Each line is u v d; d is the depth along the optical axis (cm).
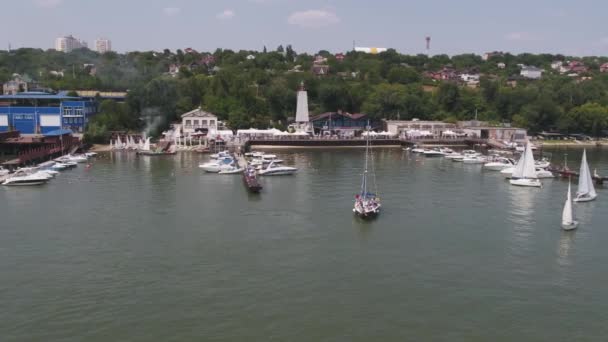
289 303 6694
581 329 6162
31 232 9556
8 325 6119
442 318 6359
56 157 19288
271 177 15400
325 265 7975
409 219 10606
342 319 6306
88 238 9212
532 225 10231
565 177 15875
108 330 6025
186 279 7412
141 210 11162
